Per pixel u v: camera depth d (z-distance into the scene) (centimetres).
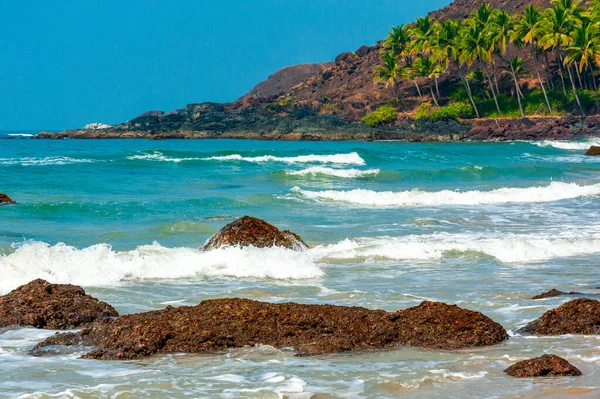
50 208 2545
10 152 7131
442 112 11638
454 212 2650
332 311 1010
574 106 11294
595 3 11519
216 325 946
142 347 889
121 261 1541
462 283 1421
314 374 812
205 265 1548
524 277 1494
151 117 13375
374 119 12350
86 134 13312
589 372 819
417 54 13438
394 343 955
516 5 14812
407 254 1761
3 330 1028
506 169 4538
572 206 2841
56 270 1452
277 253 1630
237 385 768
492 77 12631
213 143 10731
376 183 3975
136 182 3738
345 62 15975
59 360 864
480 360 874
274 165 5116
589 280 1459
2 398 709
